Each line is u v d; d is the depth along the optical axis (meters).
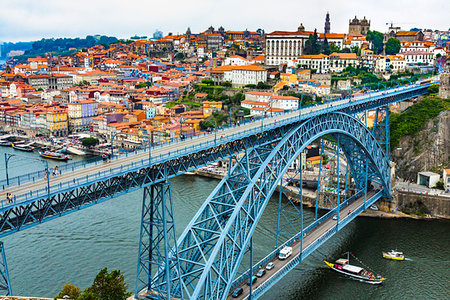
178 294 75.25
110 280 77.12
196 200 151.62
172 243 113.25
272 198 158.38
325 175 163.62
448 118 172.62
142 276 98.75
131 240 117.56
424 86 190.00
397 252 115.56
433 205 148.25
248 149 90.25
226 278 77.94
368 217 146.75
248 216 84.44
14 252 111.50
